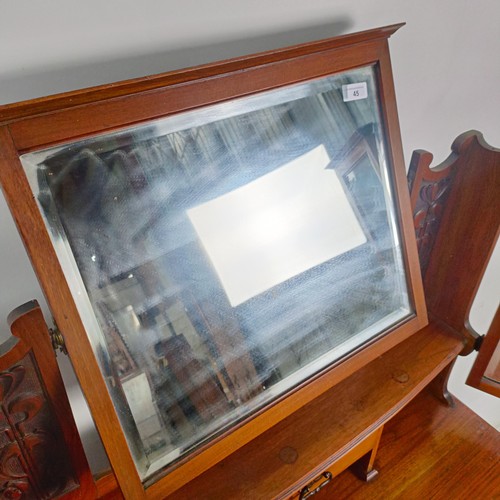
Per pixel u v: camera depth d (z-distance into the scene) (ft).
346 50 1.82
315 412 2.31
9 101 1.70
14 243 1.94
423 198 2.49
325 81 1.85
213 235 1.76
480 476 2.82
